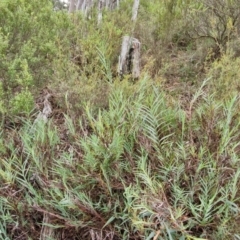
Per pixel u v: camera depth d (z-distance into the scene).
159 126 1.81
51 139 1.77
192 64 3.18
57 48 2.63
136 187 1.55
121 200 1.67
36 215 1.73
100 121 1.67
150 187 1.45
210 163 1.62
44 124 1.91
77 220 1.61
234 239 1.45
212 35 3.29
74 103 2.27
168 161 1.65
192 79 2.99
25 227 1.67
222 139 1.63
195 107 2.09
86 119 2.06
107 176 1.64
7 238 1.59
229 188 1.53
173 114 1.85
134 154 1.76
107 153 1.62
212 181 1.55
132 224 1.50
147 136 1.73
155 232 1.43
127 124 1.79
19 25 2.37
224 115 1.81
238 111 1.85
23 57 2.30
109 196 1.65
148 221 1.45
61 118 2.31
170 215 1.41
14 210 1.65
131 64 2.83
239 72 2.40
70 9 4.22
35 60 2.27
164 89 2.57
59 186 1.63
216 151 1.64
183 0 3.40
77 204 1.55
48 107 2.34
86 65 2.61
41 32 2.49
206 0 3.39
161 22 3.43
